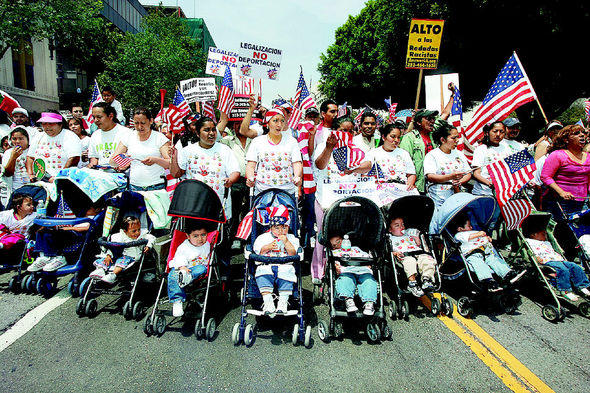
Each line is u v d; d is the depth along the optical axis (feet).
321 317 14.48
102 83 84.07
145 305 15.02
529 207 15.85
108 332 12.91
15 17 49.01
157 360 11.40
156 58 82.48
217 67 31.27
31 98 78.74
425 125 20.03
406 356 11.87
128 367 11.03
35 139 19.47
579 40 49.88
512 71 19.88
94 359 11.37
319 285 15.19
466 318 14.39
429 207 15.16
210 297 15.75
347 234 14.89
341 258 12.98
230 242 15.65
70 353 11.62
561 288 14.83
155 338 12.64
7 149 22.29
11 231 16.43
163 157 17.57
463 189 18.95
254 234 13.98
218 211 13.79
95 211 16.14
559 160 16.70
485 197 15.38
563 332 13.37
